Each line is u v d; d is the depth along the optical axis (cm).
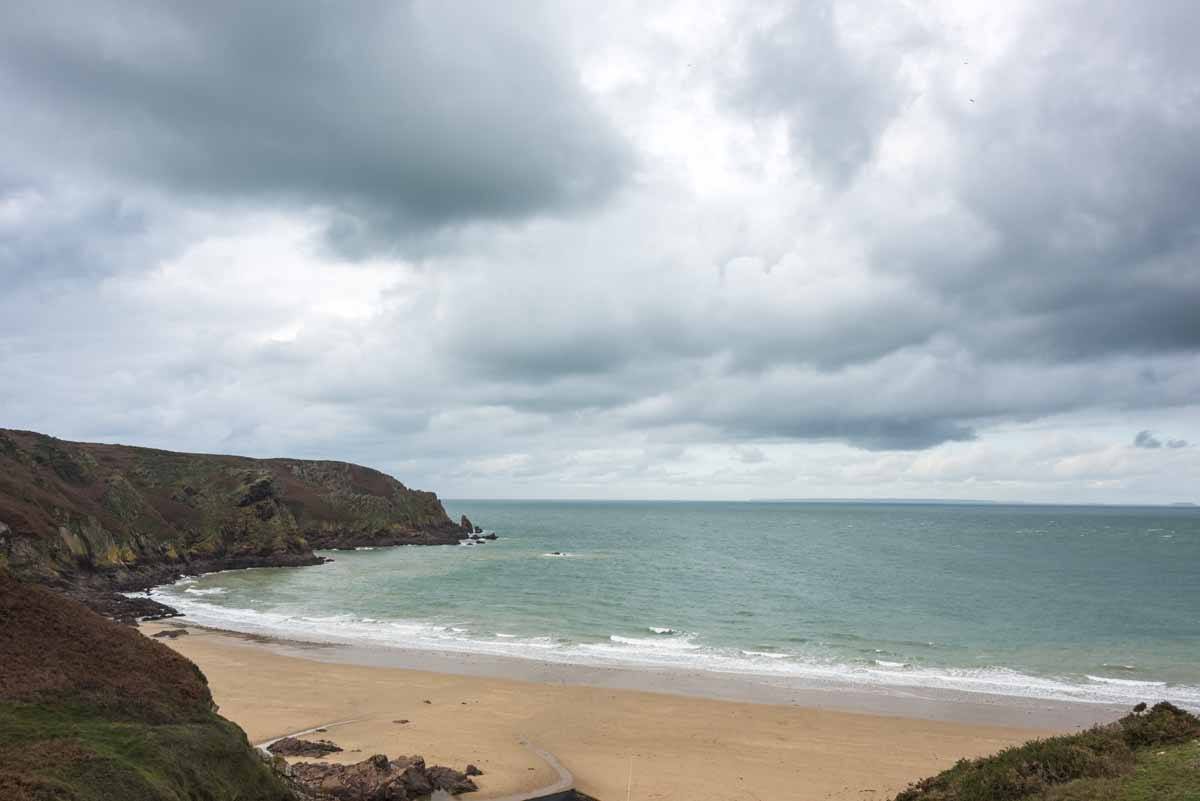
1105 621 5662
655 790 2320
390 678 3738
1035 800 1438
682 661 4228
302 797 1902
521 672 3928
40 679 1653
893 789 2338
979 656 4409
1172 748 1584
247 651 4384
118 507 9188
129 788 1355
